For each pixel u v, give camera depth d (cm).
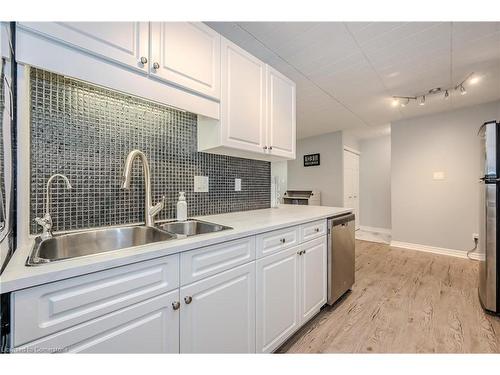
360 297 217
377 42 191
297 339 156
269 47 197
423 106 332
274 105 188
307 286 167
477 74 243
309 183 533
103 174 121
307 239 168
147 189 129
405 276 268
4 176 77
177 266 90
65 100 109
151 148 141
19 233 89
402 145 396
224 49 148
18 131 90
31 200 98
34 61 81
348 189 519
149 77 110
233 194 199
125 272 76
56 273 62
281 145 196
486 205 189
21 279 57
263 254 130
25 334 59
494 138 187
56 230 105
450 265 303
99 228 118
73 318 66
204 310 99
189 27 126
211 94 139
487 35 181
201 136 162
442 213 355
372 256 345
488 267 187
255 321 124
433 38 185
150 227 124
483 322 174
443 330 165
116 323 74
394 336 159
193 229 148
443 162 355
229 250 111
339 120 402
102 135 121
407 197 390
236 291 114
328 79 255
